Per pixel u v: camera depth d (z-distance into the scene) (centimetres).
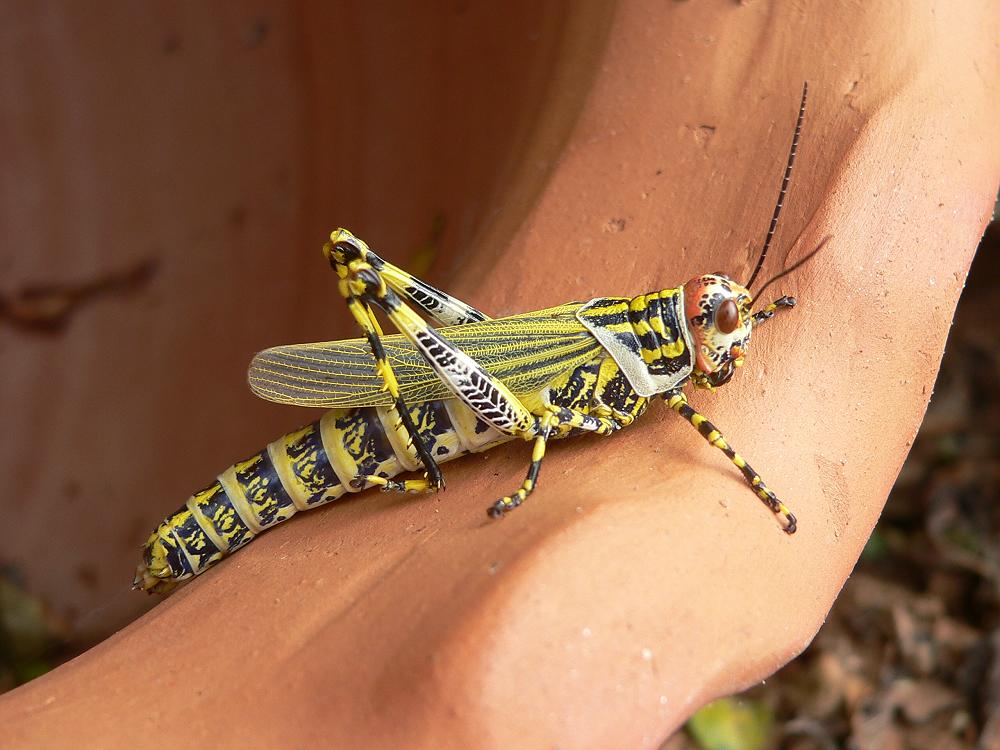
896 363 17
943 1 18
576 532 16
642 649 15
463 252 22
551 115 21
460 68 24
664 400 17
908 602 29
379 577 16
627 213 19
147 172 32
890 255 17
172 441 29
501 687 15
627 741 15
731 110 19
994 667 27
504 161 22
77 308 32
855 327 17
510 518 17
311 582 17
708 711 27
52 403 31
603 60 20
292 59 29
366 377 18
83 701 16
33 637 28
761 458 17
